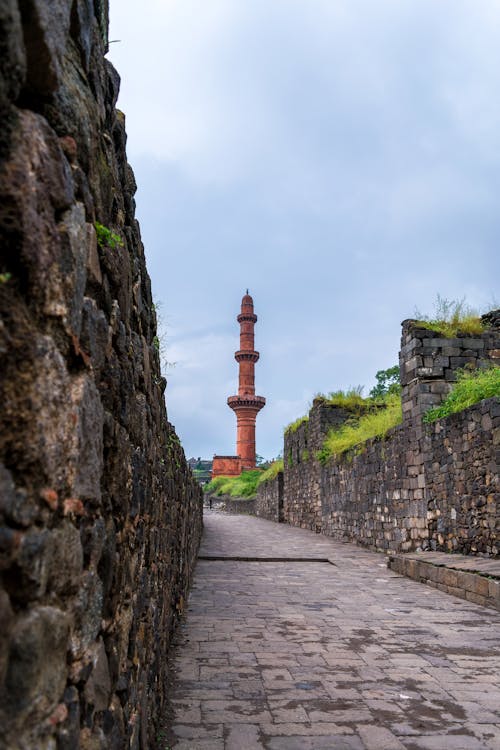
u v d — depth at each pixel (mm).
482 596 8836
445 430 13141
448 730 4160
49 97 1670
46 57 1533
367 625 7445
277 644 6465
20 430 1340
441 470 13273
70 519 1660
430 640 6691
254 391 59406
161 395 4852
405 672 5492
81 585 1763
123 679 2514
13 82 1363
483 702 4723
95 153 2139
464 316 15641
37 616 1371
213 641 6574
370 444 18109
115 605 2311
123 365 2570
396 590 10258
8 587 1278
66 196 1657
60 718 1532
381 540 16766
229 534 23266
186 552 8906
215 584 10781
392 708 4574
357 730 4145
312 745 3885
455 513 12547
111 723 2172
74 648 1696
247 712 4461
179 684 5102
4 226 1334
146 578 3455
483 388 12508
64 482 1599
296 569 13070
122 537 2494
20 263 1375
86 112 1984
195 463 88812
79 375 1789
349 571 12766
